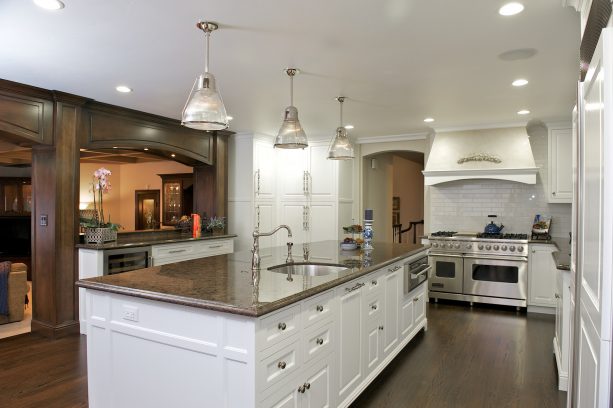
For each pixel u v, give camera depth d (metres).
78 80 3.66
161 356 2.08
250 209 6.15
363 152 6.94
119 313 2.23
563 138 5.26
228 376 1.87
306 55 3.06
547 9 2.33
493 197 5.88
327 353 2.40
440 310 5.23
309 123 5.52
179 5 2.31
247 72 3.44
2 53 3.01
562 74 3.46
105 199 10.23
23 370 3.34
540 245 5.07
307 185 6.60
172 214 9.46
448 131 5.77
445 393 2.97
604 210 1.16
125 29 2.62
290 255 3.51
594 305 1.33
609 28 1.14
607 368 1.17
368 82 3.70
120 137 4.70
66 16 2.44
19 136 3.81
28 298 5.75
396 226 10.28
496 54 3.02
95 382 2.34
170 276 2.51
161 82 3.72
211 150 6.03
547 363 3.51
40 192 4.20
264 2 2.28
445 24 2.54
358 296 2.83
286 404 2.02
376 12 2.39
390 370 3.37
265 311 1.79
